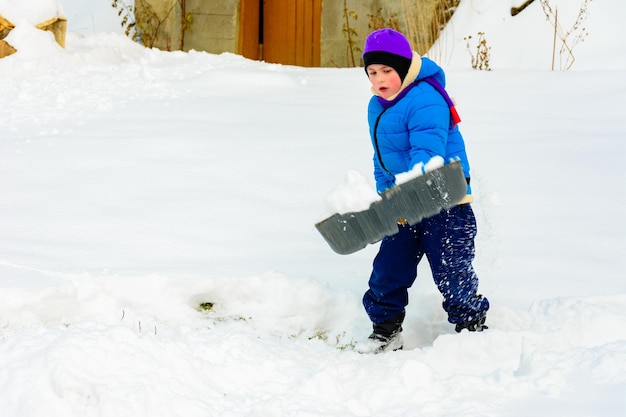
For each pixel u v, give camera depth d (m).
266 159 6.15
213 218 5.09
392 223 3.10
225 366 3.21
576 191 5.39
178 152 6.31
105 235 4.80
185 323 3.93
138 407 2.84
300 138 6.66
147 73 8.88
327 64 12.05
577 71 8.20
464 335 3.40
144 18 12.55
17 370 2.92
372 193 3.08
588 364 3.13
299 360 3.39
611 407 2.78
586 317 3.55
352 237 3.14
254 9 12.83
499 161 5.97
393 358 3.31
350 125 7.05
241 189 5.59
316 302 4.05
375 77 3.38
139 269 4.25
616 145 6.20
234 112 7.47
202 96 8.12
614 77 7.79
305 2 12.75
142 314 3.99
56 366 2.91
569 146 6.23
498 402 2.90
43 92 8.34
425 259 4.50
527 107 7.27
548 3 10.11
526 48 9.91
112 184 5.67
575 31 9.69
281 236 4.86
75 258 4.41
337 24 11.93
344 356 3.46
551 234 4.77
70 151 6.34
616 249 4.55
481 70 8.70
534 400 2.90
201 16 12.47
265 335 3.85
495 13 10.56
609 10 9.72
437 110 3.32
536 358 3.13
